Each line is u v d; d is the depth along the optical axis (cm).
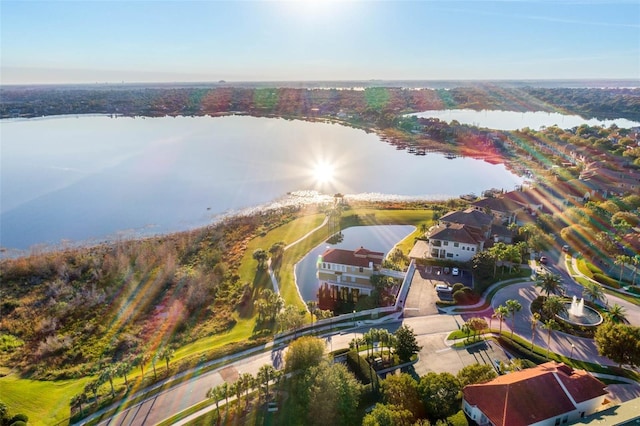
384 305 7881
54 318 7956
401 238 11425
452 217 10669
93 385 5600
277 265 9912
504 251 8662
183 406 5409
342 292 8712
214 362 6369
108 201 15475
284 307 7650
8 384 6122
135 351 7081
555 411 4534
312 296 8681
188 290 8838
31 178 18125
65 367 6750
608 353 5759
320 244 11081
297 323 6944
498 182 18288
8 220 13662
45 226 13200
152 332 7581
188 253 10819
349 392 4928
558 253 9838
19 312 8206
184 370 6184
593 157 18962
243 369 6169
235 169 19912
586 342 6488
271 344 6794
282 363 6244
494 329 6906
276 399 5347
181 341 7312
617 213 11081
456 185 17888
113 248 10944
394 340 5994
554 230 11138
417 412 4784
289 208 14188
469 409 4769
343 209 13600
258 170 19788
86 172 19162
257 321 7725
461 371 5362
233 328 7600
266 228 12275
